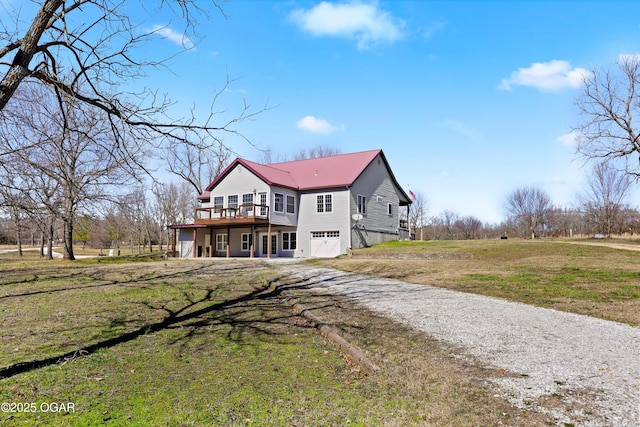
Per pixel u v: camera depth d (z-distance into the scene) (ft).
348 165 100.78
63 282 44.75
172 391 14.01
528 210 186.60
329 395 13.67
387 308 29.04
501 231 211.82
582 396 13.44
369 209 100.22
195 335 21.83
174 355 18.21
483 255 69.10
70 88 14.65
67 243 82.07
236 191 97.14
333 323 24.02
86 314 27.32
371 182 102.12
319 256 93.15
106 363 17.04
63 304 31.07
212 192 101.91
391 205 112.27
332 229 92.12
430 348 19.10
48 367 16.47
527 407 12.63
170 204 137.69
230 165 97.50
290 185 95.55
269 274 52.19
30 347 19.30
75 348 19.16
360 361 16.61
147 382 14.87
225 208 95.04
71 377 15.33
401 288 39.50
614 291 34.09
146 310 28.81
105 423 11.51
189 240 108.78
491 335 21.53
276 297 35.09
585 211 171.83
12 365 16.48
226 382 14.89
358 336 21.17
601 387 14.23
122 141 16.28
